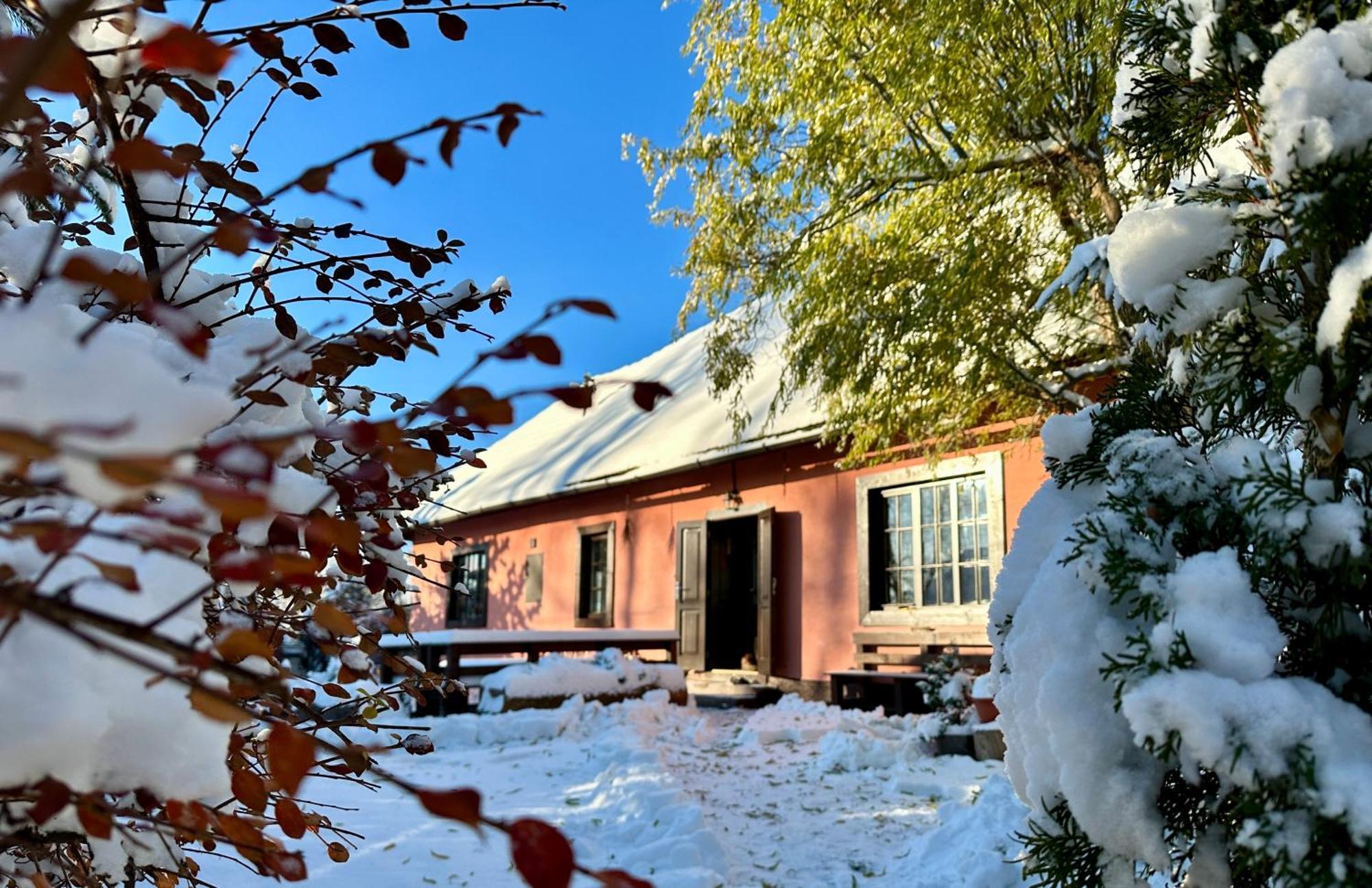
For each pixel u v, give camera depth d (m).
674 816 4.86
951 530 9.62
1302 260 1.60
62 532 0.73
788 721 9.27
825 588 10.77
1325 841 1.26
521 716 8.45
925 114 6.27
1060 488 2.07
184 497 0.75
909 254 6.16
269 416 1.35
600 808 5.36
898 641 9.74
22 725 0.79
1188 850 1.62
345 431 0.78
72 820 1.02
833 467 10.89
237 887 3.36
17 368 0.58
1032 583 1.93
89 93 1.15
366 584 1.61
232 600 1.47
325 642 1.60
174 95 1.54
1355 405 1.69
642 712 9.18
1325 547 1.47
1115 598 1.61
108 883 1.44
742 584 13.27
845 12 6.07
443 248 1.84
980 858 3.89
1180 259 1.76
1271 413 1.80
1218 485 1.67
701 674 12.04
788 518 11.38
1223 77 1.74
